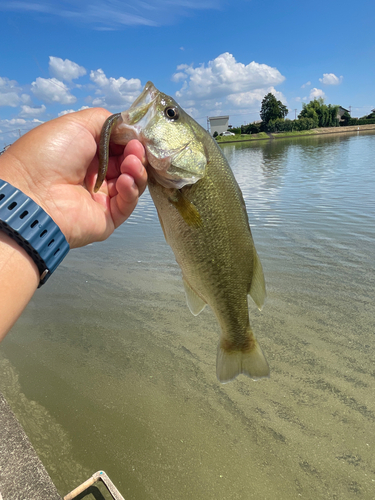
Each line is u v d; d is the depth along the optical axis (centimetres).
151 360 405
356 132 7656
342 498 249
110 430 310
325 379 358
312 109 8644
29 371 394
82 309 531
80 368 395
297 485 259
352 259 660
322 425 306
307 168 2042
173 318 496
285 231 863
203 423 315
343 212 990
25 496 183
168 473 270
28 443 216
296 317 473
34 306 546
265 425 311
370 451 280
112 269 694
